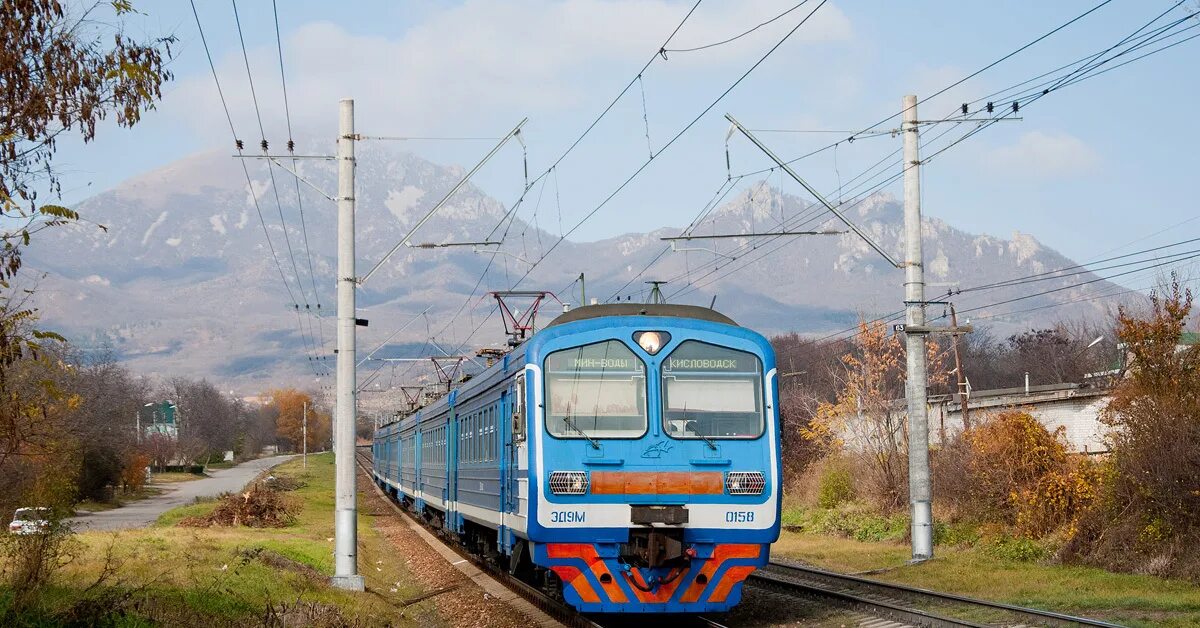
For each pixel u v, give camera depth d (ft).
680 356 47.98
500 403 59.11
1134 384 68.69
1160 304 71.92
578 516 46.21
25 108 36.76
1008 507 81.87
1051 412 103.04
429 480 107.55
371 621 50.65
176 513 140.77
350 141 66.69
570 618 50.42
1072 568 65.62
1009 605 48.42
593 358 47.67
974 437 87.30
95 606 37.50
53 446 41.22
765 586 62.23
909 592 56.59
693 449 47.16
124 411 203.92
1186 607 48.11
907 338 73.51
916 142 71.77
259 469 366.84
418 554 95.50
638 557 46.06
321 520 140.67
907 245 72.28
